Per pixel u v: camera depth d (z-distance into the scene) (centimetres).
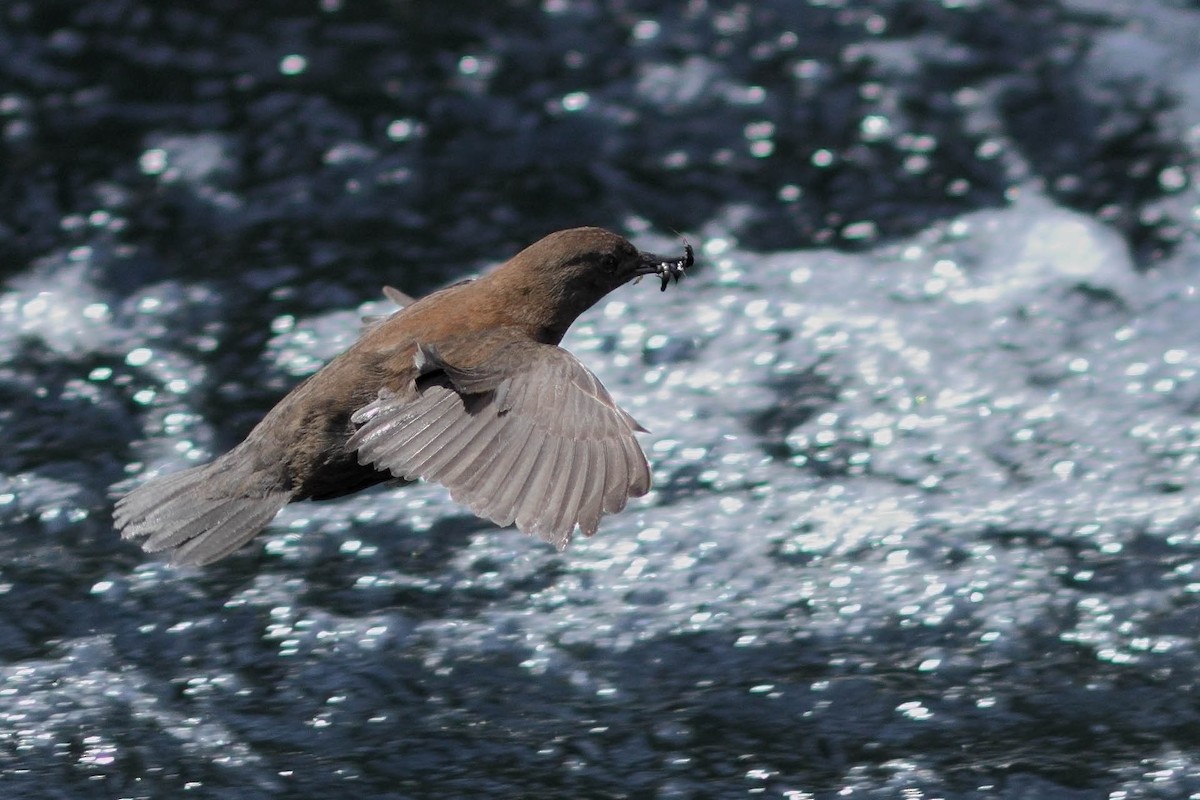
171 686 1014
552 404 697
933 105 1517
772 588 1089
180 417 1216
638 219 1404
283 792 938
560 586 1095
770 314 1316
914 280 1349
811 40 1588
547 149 1470
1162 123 1494
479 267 1350
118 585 1088
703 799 933
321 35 1573
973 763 948
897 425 1216
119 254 1355
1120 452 1187
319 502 1166
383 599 1083
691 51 1568
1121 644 1034
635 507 1153
